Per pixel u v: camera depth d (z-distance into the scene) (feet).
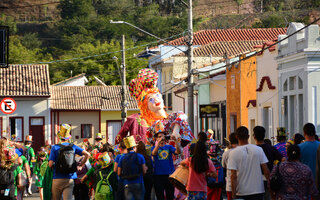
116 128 160.86
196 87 128.98
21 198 47.73
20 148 48.01
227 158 34.86
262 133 36.40
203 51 160.97
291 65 78.89
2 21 477.77
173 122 55.88
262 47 90.22
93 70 253.03
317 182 33.71
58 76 258.16
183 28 362.33
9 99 100.68
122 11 414.00
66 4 403.75
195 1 455.22
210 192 43.09
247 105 96.73
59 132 42.37
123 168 39.04
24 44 403.13
